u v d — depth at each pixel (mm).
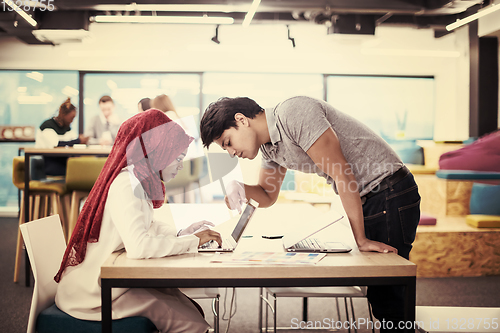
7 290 3172
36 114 7340
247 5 5258
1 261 4043
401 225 1535
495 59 6832
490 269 3633
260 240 1563
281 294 1789
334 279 1146
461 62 7363
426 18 6406
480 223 3713
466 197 4512
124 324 1324
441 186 4551
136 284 1134
